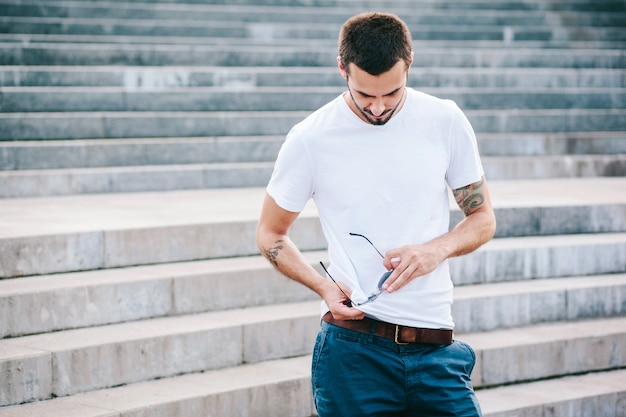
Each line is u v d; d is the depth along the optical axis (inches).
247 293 206.7
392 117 117.1
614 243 246.8
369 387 118.9
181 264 211.6
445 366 119.4
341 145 118.1
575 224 260.4
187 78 346.3
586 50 426.0
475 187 122.0
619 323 225.8
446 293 121.1
